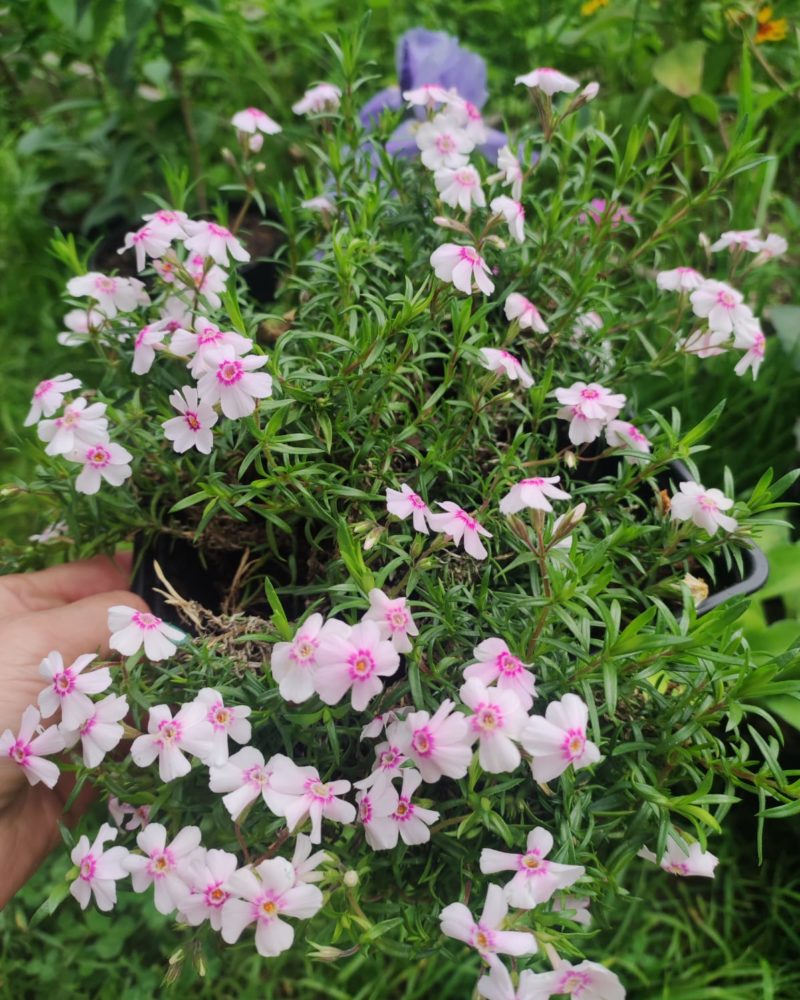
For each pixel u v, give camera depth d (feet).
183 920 0.62
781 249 0.87
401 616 0.57
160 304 0.81
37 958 1.07
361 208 0.82
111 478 0.70
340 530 0.63
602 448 0.88
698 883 1.14
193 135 1.47
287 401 0.65
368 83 1.50
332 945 0.76
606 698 0.58
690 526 0.72
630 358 0.94
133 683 0.62
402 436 0.70
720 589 0.86
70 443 0.68
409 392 0.78
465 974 1.06
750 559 0.85
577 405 0.71
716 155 1.46
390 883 0.68
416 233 0.88
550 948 0.55
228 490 0.68
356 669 0.55
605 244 0.86
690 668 0.64
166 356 0.76
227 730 0.59
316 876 0.57
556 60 1.50
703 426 0.69
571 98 0.85
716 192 0.86
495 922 0.54
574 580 0.57
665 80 1.28
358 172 0.93
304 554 0.84
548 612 0.59
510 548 0.73
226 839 0.62
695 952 1.08
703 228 1.40
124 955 1.09
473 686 0.54
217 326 0.70
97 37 1.36
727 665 0.62
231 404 0.63
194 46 1.75
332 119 0.94
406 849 0.63
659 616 0.63
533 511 0.59
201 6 1.35
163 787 0.62
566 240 0.87
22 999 1.06
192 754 0.59
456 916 0.55
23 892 1.09
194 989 1.07
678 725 0.63
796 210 1.46
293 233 0.92
